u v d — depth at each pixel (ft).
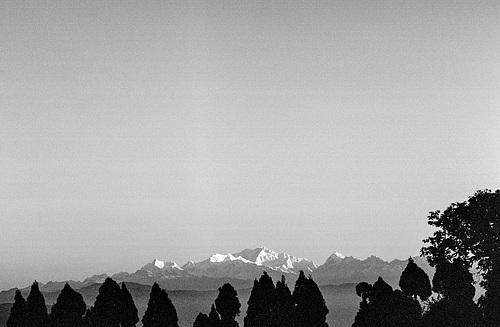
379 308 317.01
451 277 302.04
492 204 302.04
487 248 301.43
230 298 353.31
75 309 335.26
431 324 291.58
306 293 336.90
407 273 327.06
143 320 339.16
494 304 286.46
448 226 312.91
